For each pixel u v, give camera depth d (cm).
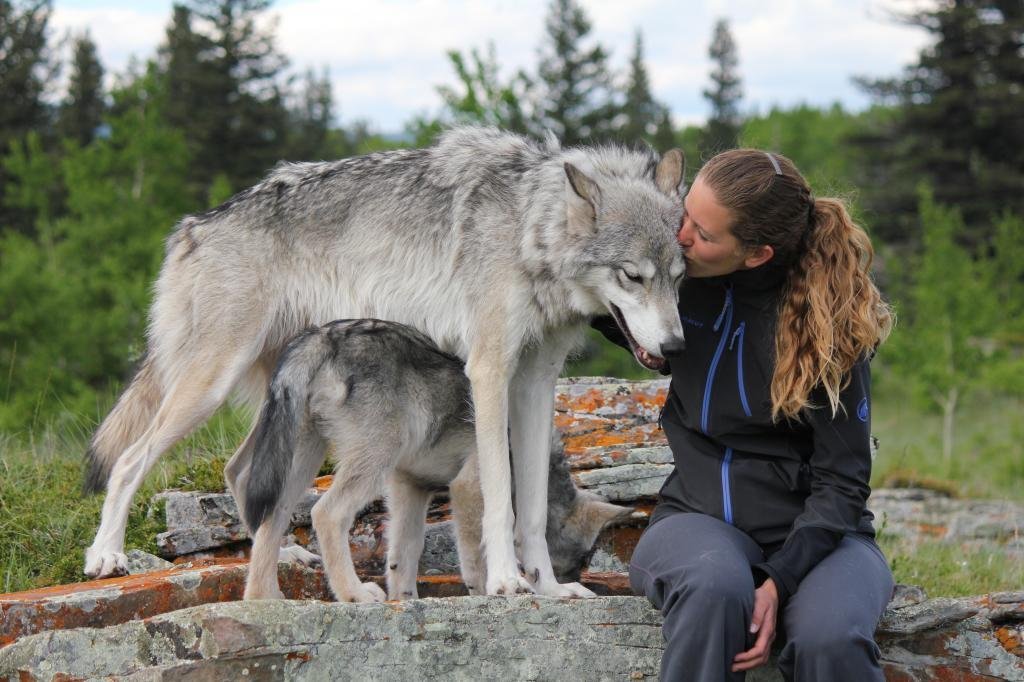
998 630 389
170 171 2203
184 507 497
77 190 2064
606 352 2022
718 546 345
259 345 506
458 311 477
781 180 355
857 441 357
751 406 367
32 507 544
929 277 1930
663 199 441
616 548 526
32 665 345
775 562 342
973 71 3344
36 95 4122
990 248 3083
